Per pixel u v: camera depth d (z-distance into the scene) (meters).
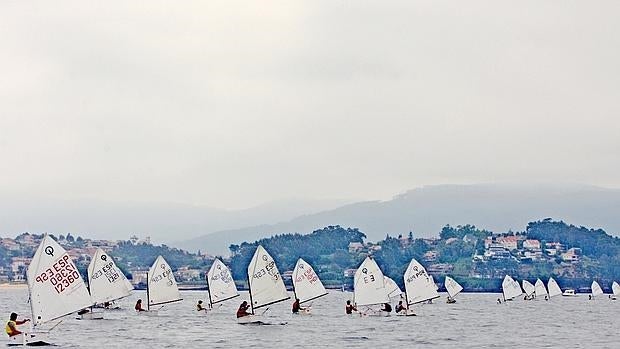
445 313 174.50
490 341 105.50
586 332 124.25
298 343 98.88
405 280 152.00
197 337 105.12
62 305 87.75
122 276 143.38
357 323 131.38
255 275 121.88
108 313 149.88
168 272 149.50
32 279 86.88
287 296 122.81
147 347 93.19
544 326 137.50
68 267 88.25
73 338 101.94
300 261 150.88
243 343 98.19
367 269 140.75
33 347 90.50
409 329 122.19
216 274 159.62
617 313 189.38
